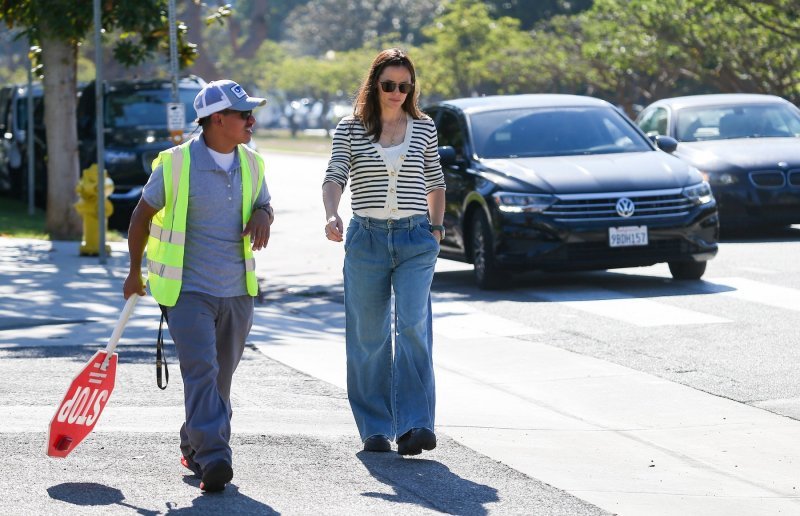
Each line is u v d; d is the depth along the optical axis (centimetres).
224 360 1683
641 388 2336
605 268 3556
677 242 3556
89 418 1672
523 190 3556
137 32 5138
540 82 15112
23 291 3509
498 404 2217
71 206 5253
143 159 6091
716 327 2930
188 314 1616
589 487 1683
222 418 1609
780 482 1738
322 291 3734
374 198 1803
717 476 1762
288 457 1795
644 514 1562
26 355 2522
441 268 4256
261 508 1541
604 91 15688
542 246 3512
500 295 3541
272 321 3116
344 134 1811
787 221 4684
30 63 6519
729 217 4672
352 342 1850
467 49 16350
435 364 2597
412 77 1797
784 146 4834
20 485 1620
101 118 4319
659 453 1888
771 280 3622
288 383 2336
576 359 2612
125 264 4238
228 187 1636
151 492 1602
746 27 9788
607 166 3647
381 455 1823
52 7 4909
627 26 11050
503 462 1802
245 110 1622
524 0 18300
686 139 5038
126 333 2797
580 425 2064
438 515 1525
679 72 11900
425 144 1822
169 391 2223
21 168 7294
